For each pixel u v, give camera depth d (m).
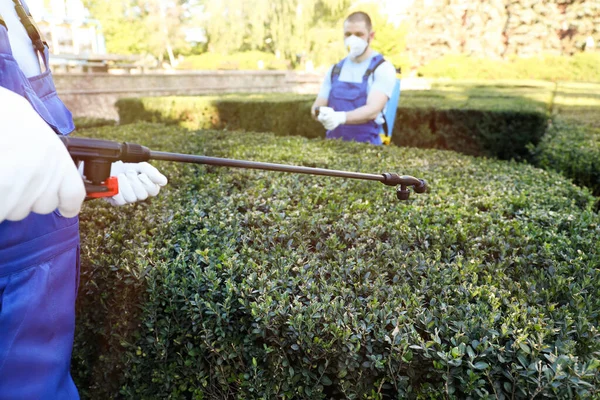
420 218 2.43
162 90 15.38
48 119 1.19
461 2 29.11
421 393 1.42
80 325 2.02
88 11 27.50
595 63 24.91
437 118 7.27
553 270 1.85
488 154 7.10
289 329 1.54
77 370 2.14
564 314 1.54
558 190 3.22
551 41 27.61
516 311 1.53
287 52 29.64
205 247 2.04
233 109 9.52
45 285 1.15
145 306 1.79
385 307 1.56
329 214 2.48
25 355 1.11
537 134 6.80
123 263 1.87
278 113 9.03
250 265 1.85
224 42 29.86
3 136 0.85
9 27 1.21
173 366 1.80
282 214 2.36
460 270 1.87
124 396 1.97
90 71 14.33
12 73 1.08
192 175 3.29
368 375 1.51
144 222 2.32
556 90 14.61
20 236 1.09
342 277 1.83
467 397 1.35
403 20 31.55
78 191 0.94
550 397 1.30
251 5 29.09
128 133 5.32
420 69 27.89
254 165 1.34
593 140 5.97
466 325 1.48
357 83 4.73
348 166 3.61
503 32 28.55
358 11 4.64
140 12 28.09
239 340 1.68
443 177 3.36
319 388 1.54
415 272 1.84
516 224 2.30
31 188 0.88
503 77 26.20
